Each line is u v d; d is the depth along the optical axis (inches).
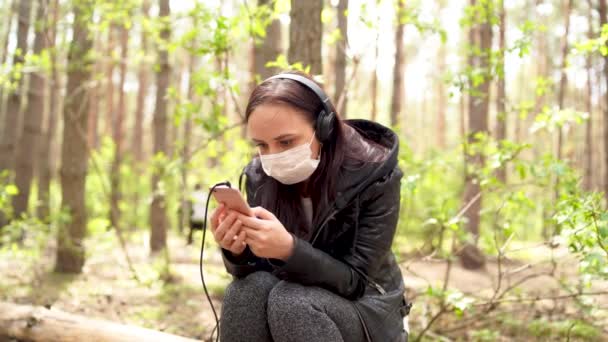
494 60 130.8
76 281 185.5
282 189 72.8
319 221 67.2
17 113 274.8
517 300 118.3
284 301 60.3
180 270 214.1
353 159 67.4
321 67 132.1
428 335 126.5
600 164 513.0
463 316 142.6
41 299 155.0
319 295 62.0
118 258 243.1
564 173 116.1
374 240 66.5
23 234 242.8
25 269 201.3
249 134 67.3
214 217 65.7
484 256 241.1
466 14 143.3
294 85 65.4
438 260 125.3
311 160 66.1
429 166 148.1
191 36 142.3
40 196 373.1
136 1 192.4
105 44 351.6
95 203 353.7
